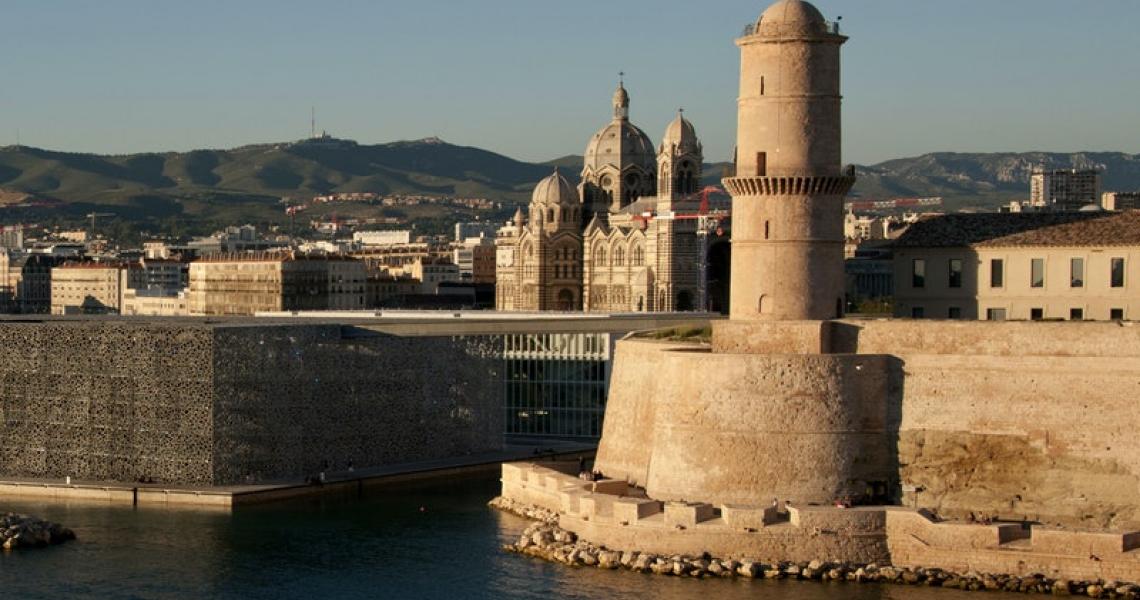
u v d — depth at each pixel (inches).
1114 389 6407.5
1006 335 6599.4
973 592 6058.1
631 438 7701.8
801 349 6924.2
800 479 6707.7
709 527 6491.1
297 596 6432.1
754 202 7057.1
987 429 6594.5
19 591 6555.1
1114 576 5984.3
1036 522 6451.8
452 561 6855.3
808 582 6245.1
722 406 6830.7
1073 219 7849.4
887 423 6771.7
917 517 6294.3
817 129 6978.4
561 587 6294.3
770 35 6968.5
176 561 7017.7
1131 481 6343.5
